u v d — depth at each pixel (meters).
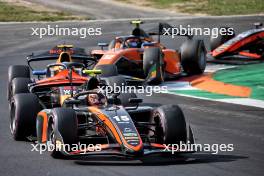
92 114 43.25
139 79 74.06
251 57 99.00
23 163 41.28
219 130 52.06
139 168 39.31
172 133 40.91
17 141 48.38
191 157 42.72
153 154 42.97
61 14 181.75
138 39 81.31
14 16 172.62
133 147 38.41
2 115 60.59
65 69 53.69
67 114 40.97
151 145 40.00
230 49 94.38
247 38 94.12
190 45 83.50
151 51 75.69
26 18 170.50
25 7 191.88
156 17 175.25
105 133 42.16
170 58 80.50
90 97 45.28
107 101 44.53
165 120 41.19
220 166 40.12
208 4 195.00
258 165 40.62
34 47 120.69
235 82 76.00
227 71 85.81
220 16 168.62
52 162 41.25
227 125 54.03
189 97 68.56
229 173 38.44
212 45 100.19
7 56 109.94
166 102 65.88
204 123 55.00
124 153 38.69
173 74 80.62
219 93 70.38
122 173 38.06
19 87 55.38
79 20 170.75
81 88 48.75
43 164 40.78
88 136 43.00
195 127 53.31
